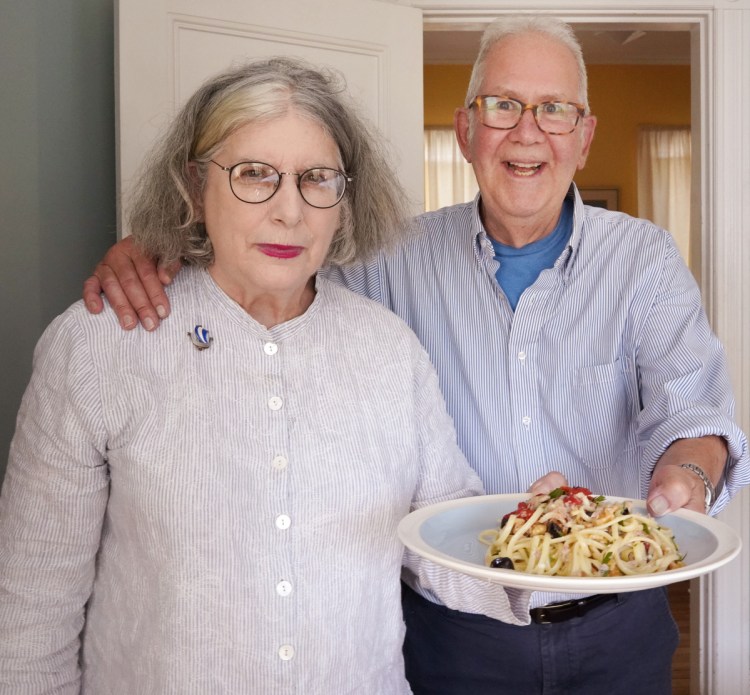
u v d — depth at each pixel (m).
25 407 1.20
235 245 1.18
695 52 2.97
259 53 2.45
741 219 2.89
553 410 1.75
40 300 2.33
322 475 1.19
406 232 1.48
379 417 1.27
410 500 1.32
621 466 1.77
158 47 2.30
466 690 1.69
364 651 1.24
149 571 1.16
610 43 6.30
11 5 2.26
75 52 2.40
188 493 1.14
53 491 1.16
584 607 1.65
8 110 2.27
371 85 2.64
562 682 1.66
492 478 1.79
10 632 1.17
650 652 1.73
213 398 1.18
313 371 1.25
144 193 1.29
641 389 1.77
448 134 6.52
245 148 1.17
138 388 1.17
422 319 1.83
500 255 1.78
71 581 1.20
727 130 2.88
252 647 1.14
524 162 1.69
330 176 1.20
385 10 2.65
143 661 1.16
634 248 1.74
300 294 1.28
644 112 6.78
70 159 2.40
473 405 1.79
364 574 1.23
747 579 2.89
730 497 1.54
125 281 1.24
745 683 2.91
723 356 1.74
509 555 1.23
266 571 1.15
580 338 1.74
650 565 1.15
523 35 1.73
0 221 2.25
